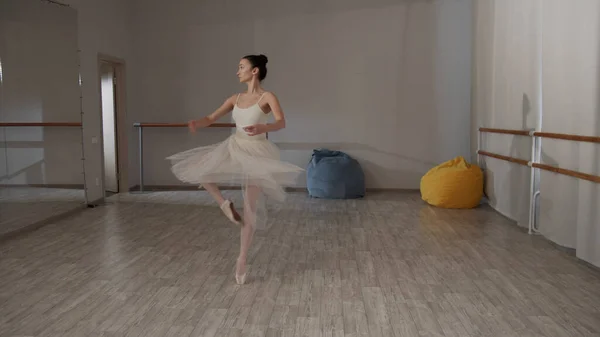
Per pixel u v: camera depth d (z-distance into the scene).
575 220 4.05
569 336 2.65
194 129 3.58
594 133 3.67
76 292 3.31
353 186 7.07
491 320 2.86
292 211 6.14
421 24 7.48
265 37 7.70
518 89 5.27
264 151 3.48
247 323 2.82
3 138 4.74
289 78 7.72
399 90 7.59
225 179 3.44
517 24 5.29
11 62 4.93
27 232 5.00
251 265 3.92
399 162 7.68
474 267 3.87
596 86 3.64
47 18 5.55
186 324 2.81
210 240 4.70
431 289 3.38
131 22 7.82
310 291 3.34
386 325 2.80
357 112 7.67
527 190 5.10
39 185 5.30
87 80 6.41
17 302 3.13
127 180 7.62
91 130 6.50
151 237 4.80
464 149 7.55
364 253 4.28
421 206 6.47
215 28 7.77
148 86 7.93
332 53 7.63
